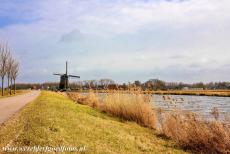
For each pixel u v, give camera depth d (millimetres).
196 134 11898
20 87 131250
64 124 12297
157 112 16922
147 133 14195
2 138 9125
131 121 17703
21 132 10055
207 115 14906
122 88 20875
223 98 50875
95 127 13141
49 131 10320
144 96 18266
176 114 13680
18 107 21531
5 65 49000
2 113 17016
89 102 28016
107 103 21531
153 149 10648
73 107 22562
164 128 14242
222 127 11375
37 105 22078
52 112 16469
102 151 8812
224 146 11031
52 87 100312
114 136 11539
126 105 18844
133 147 10367
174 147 11750
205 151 11273
